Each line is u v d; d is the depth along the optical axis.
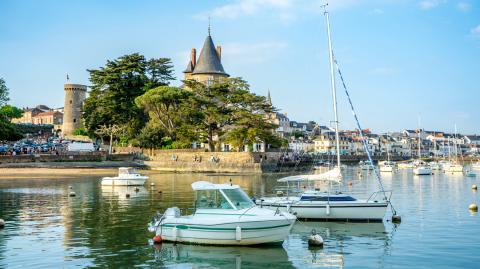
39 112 191.62
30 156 73.31
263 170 79.25
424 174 80.19
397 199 37.81
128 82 97.62
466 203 34.59
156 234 20.27
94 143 99.12
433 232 22.62
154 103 85.94
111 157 83.19
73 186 46.97
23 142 101.19
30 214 27.89
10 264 16.67
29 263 16.83
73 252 18.41
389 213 29.05
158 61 104.56
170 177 65.06
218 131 86.19
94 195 38.84
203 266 16.77
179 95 84.56
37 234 21.80
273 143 81.50
